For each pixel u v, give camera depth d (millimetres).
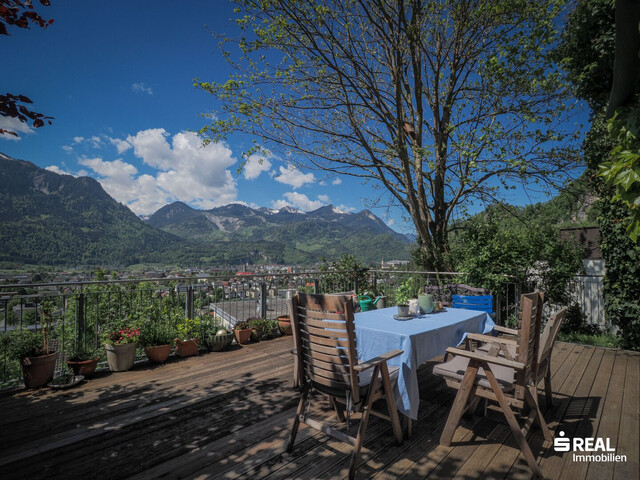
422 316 3287
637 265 4887
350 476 1918
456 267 7242
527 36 7445
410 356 2385
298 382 2268
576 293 7496
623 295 5047
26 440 2395
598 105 6191
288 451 2230
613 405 2930
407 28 6848
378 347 2586
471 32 7980
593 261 9062
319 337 2111
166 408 2916
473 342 3305
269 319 5707
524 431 2119
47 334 3580
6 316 3426
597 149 5652
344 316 1936
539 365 2480
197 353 4613
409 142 8992
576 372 3805
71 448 2289
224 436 2438
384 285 7367
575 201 8828
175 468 2055
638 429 2518
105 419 2715
